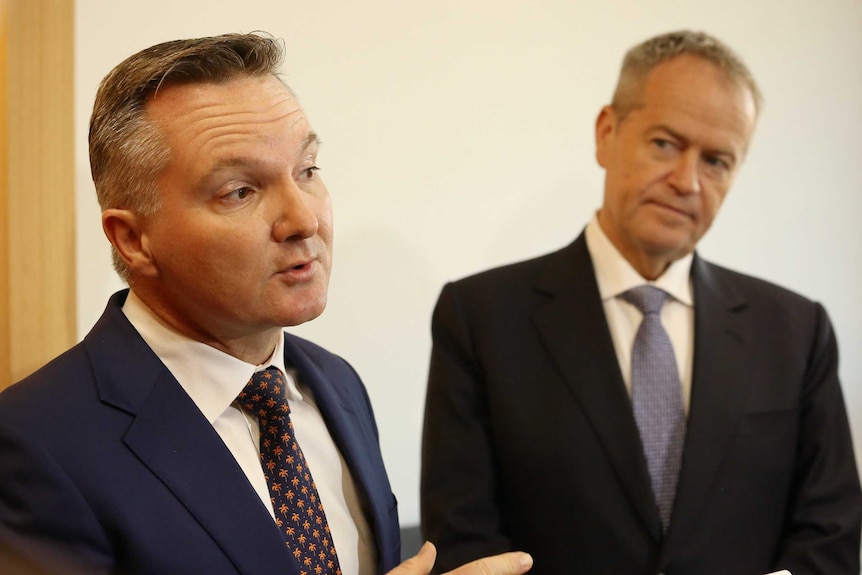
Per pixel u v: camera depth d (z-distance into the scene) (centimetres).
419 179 172
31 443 74
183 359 87
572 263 143
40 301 132
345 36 162
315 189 88
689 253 141
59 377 81
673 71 131
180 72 80
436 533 131
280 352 95
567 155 186
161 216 81
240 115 80
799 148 210
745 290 146
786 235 210
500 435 133
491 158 179
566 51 184
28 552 72
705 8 197
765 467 130
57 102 131
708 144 130
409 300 173
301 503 88
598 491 127
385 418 173
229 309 83
